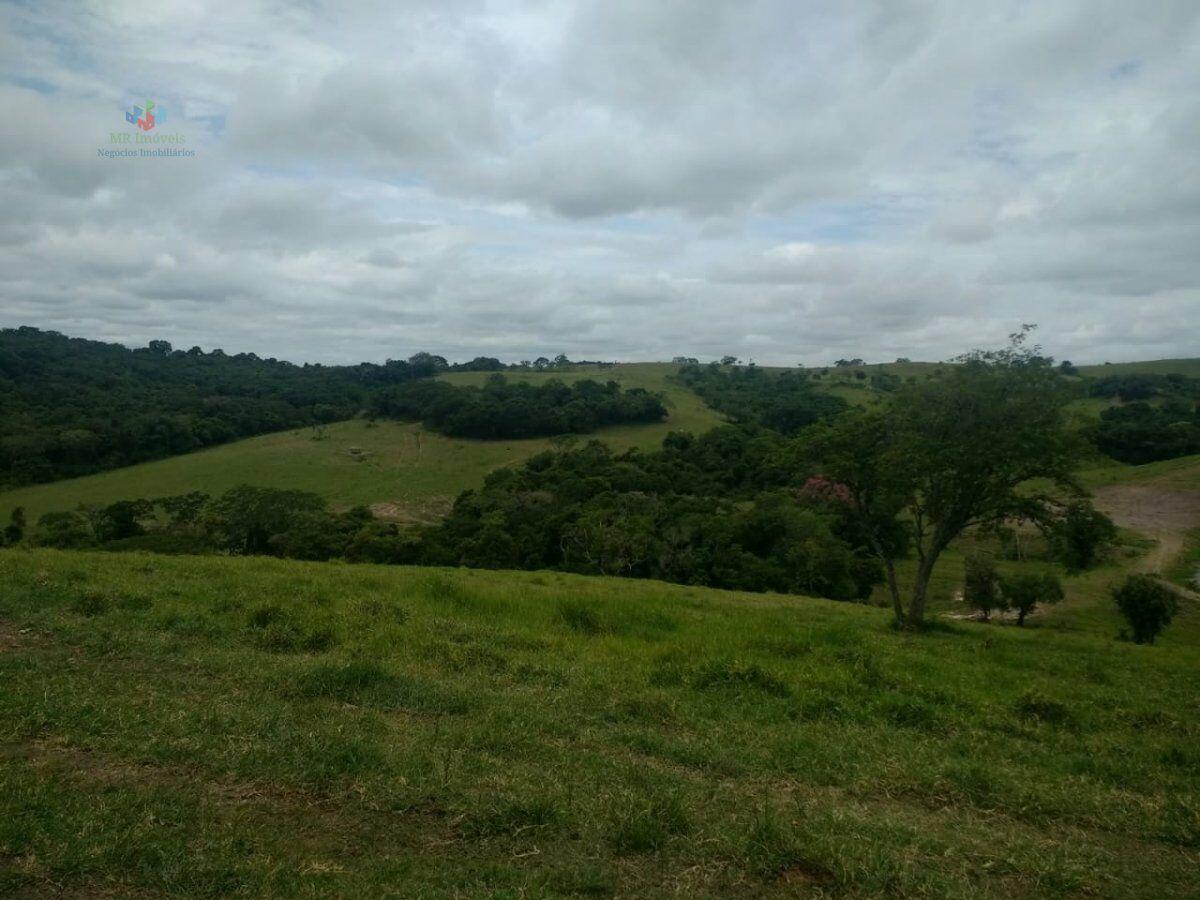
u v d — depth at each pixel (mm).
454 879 4109
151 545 39438
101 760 5305
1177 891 4562
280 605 11250
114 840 4180
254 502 47875
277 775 5199
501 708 7062
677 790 5359
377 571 19891
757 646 11586
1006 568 43906
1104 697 10352
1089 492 18781
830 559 43594
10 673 7094
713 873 4352
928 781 6000
